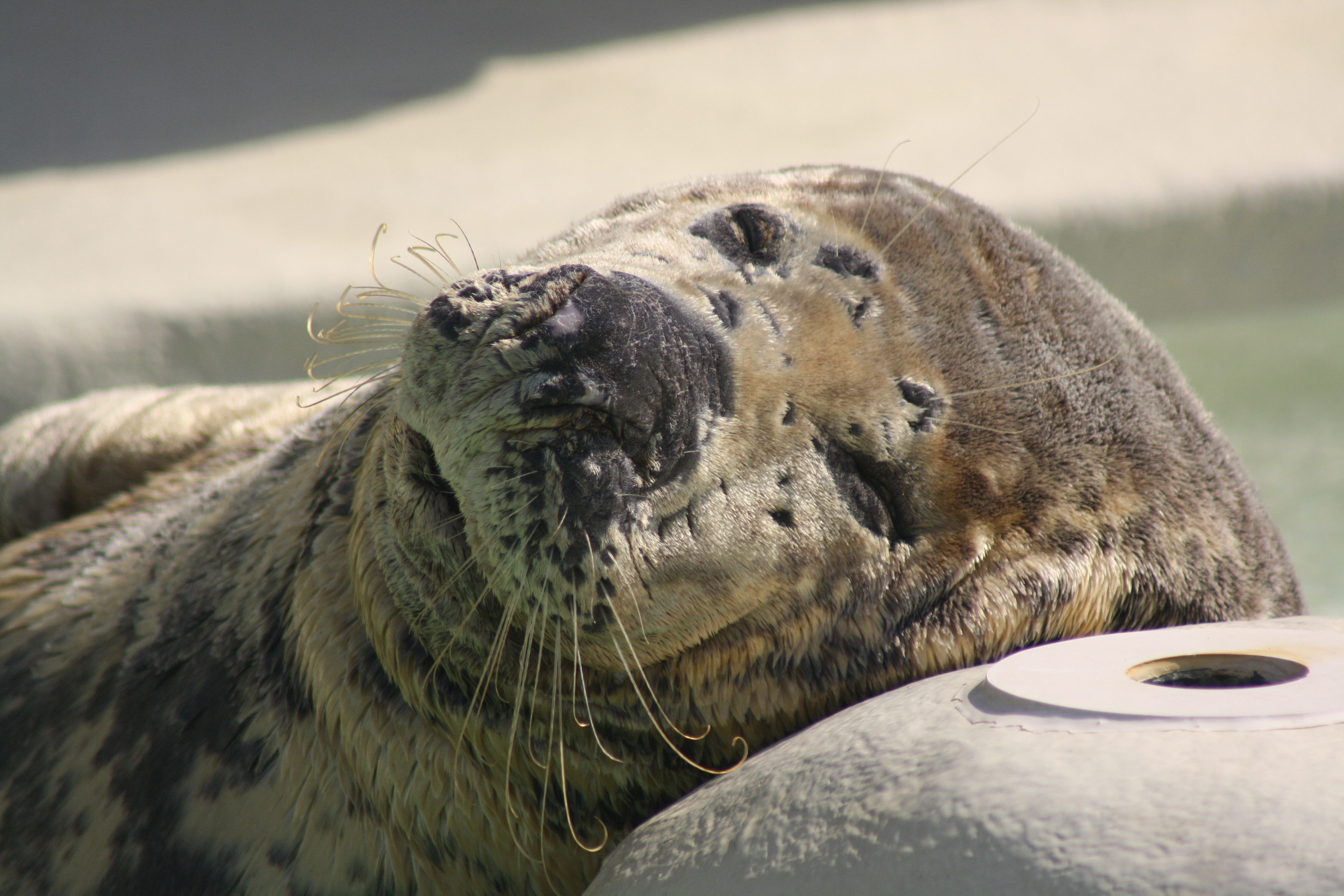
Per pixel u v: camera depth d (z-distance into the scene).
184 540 5.60
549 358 5.29
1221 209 16.14
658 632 5.34
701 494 5.32
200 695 5.50
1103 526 5.41
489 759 5.39
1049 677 5.27
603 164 19.28
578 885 5.41
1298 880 5.15
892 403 5.38
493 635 5.36
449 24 26.73
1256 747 5.20
